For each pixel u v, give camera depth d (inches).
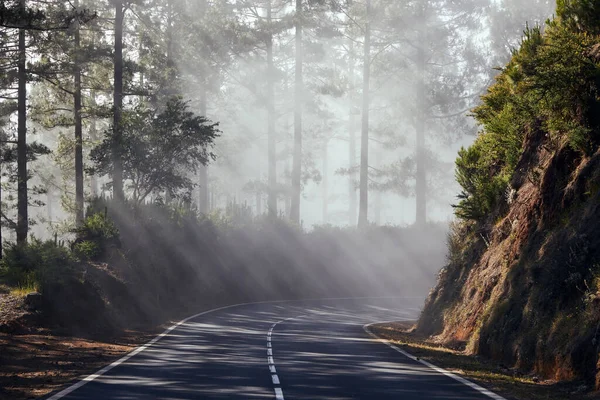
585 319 497.7
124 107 1887.3
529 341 569.6
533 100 686.5
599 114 620.4
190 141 1552.7
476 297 792.9
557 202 650.8
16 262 1043.9
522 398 439.8
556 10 722.8
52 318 894.4
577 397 435.5
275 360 663.8
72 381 518.0
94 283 1072.2
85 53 1642.5
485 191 904.9
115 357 692.1
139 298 1251.2
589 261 541.3
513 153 855.1
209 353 725.9
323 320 1441.9
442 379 529.7
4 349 684.7
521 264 672.4
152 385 493.7
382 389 478.6
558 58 639.1
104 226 1347.2
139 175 1566.2
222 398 438.0
